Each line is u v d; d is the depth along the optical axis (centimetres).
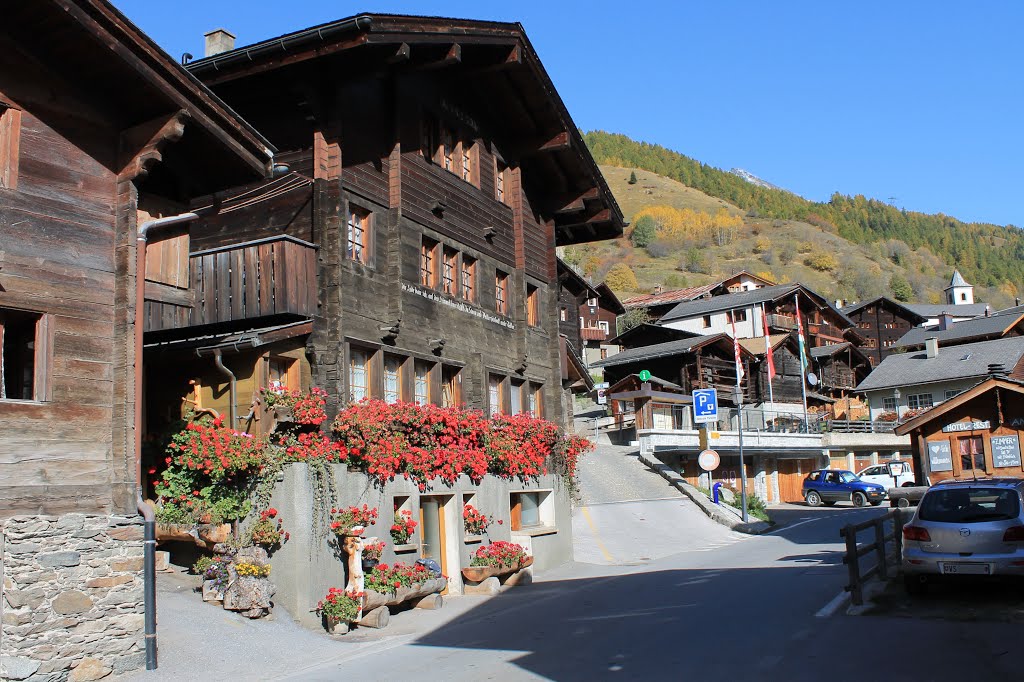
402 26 1579
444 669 1001
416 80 1845
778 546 2306
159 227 1247
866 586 1425
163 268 1262
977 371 5297
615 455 3678
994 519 1264
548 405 2275
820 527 2902
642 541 2427
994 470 2773
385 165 1741
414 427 1602
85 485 1039
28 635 955
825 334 7488
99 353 1080
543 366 2283
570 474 2211
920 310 11288
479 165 2061
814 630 1103
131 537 1060
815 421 5184
